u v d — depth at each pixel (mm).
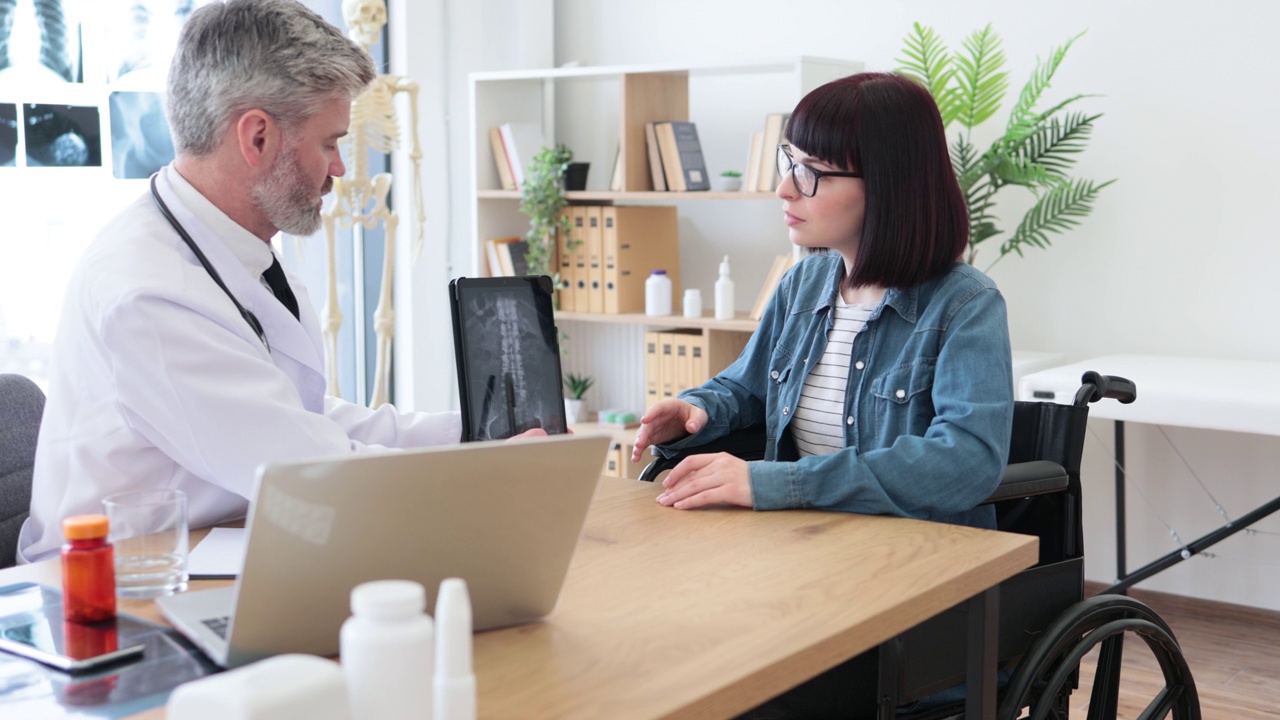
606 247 4164
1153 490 3588
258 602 909
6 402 1694
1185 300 3469
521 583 1036
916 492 1518
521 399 1593
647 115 4070
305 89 1531
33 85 3346
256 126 1532
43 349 3418
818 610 1103
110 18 3502
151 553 1128
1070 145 3600
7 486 1641
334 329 3701
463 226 4629
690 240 4441
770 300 2047
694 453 1926
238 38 1508
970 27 3764
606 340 4637
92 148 3484
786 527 1416
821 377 1881
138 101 3580
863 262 1767
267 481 861
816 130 1773
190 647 991
